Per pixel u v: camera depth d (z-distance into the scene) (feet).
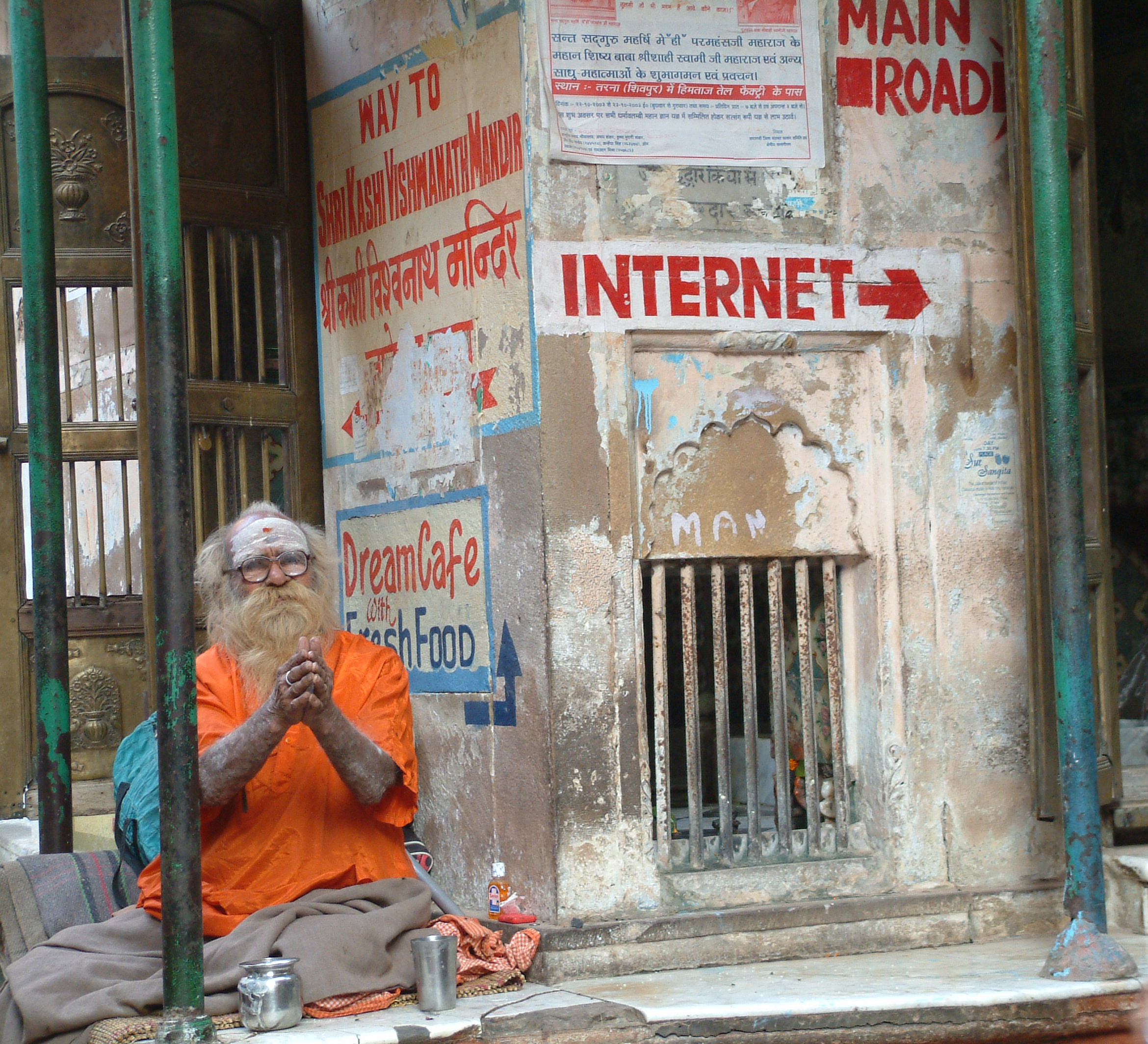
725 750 13.35
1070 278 11.94
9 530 16.96
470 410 13.56
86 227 16.90
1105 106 21.07
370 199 15.29
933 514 13.83
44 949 11.62
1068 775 12.00
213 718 12.22
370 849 12.30
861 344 13.71
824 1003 11.28
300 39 16.61
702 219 13.08
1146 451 20.44
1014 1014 11.43
